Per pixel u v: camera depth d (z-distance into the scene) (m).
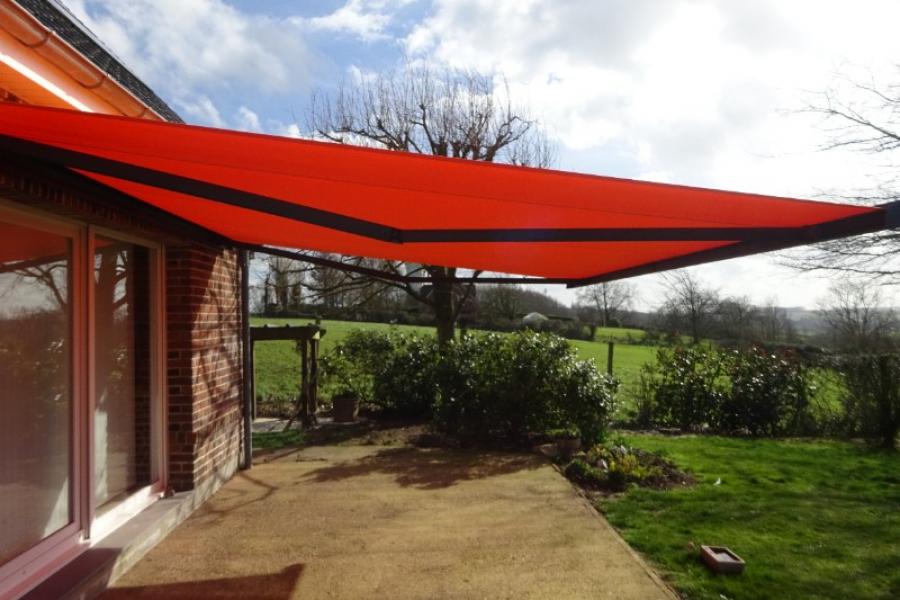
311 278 15.97
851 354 12.66
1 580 4.07
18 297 4.38
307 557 5.61
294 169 3.21
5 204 4.16
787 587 4.98
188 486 6.82
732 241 4.23
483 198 3.46
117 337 5.96
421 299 15.52
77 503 4.98
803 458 9.83
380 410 14.41
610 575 5.22
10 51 3.83
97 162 3.44
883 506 7.15
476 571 5.31
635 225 4.01
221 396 7.96
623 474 8.09
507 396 10.91
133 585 4.96
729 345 16.84
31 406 4.49
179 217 5.80
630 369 18.70
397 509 7.03
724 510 6.95
